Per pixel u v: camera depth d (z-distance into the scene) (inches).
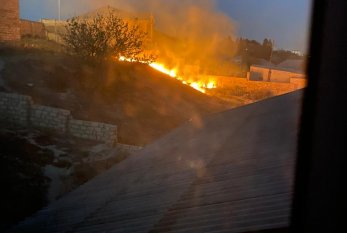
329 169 96.7
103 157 532.7
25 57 875.4
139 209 169.3
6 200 354.9
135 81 951.6
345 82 103.8
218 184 161.2
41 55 913.5
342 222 86.1
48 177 435.8
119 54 975.0
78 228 176.1
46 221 211.0
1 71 773.9
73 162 494.9
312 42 113.7
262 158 181.8
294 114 307.3
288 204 108.9
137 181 229.9
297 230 94.0
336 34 108.0
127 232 143.1
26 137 546.6
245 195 133.9
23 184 397.1
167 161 257.4
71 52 946.7
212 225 116.3
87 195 240.1
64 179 440.8
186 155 256.7
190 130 385.1
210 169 195.0
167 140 364.8
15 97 620.4
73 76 843.4
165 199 169.0
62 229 185.8
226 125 349.4
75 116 688.4
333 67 107.7
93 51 905.5
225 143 259.9
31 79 779.4
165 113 839.1
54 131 605.0
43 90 749.9
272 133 248.8
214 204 136.5
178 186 182.7
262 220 104.8
